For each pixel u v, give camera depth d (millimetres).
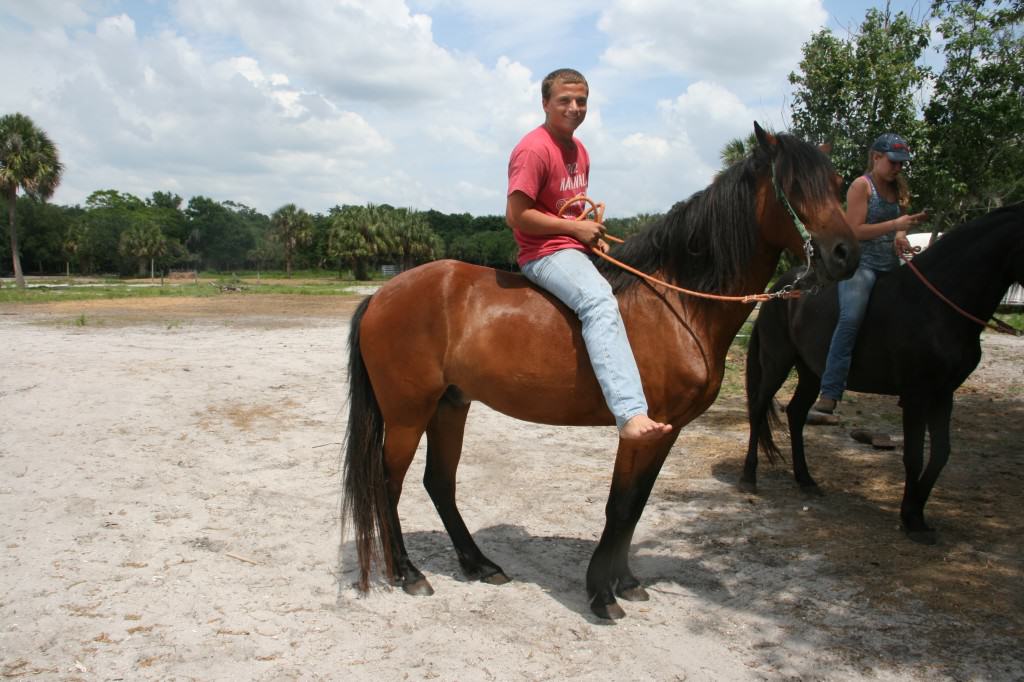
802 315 4789
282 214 79438
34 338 13281
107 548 3945
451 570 3809
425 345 3367
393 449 3541
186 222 101062
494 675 2756
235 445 6207
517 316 3234
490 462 5887
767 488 5211
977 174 12969
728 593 3508
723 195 3098
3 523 4312
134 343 12664
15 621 3123
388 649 2951
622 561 3465
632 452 3131
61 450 5902
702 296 3090
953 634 3066
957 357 4062
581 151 3371
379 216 64188
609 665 2840
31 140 36375
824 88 12828
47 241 77125
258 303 27094
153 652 2887
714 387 3184
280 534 4246
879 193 4379
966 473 5418
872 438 6262
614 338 2928
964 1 8414
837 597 3439
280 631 3092
